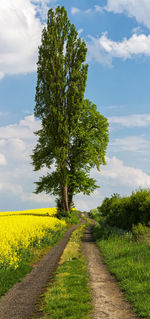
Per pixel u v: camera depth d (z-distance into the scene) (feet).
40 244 51.01
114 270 32.78
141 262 32.55
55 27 107.96
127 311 20.52
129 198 63.21
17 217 86.43
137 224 55.16
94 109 127.24
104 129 126.31
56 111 103.91
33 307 22.30
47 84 106.93
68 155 116.67
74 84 105.29
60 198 114.21
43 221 73.46
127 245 44.34
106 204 119.03
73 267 35.76
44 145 124.06
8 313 21.29
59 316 19.58
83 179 118.32
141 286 24.77
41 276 32.60
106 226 73.77
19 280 30.86
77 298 23.02
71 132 106.63
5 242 39.91
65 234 75.05
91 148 120.78
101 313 20.07
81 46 108.17
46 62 106.42
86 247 53.62
